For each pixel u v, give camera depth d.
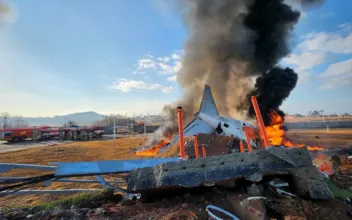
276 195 3.61
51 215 3.43
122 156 18.08
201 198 3.66
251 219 2.91
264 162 3.67
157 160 4.70
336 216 3.06
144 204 3.76
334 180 4.94
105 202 4.38
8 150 24.31
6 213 3.60
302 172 3.61
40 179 4.19
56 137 41.38
